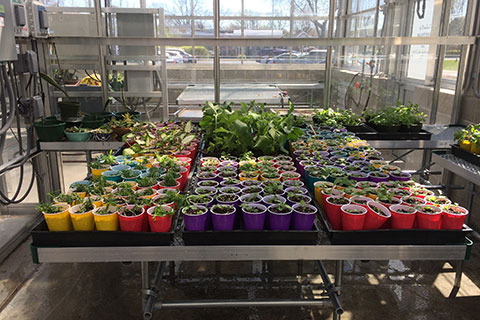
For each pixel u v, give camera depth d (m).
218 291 2.51
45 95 3.63
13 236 3.08
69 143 3.12
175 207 1.72
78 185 1.86
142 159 2.37
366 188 1.89
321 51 3.82
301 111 3.97
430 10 3.67
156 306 1.96
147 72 3.72
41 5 3.19
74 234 1.55
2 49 2.55
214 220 1.60
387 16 3.88
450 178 3.74
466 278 2.68
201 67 3.73
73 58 3.63
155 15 3.59
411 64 3.94
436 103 3.88
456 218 1.60
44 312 2.30
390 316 2.28
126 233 1.55
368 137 3.31
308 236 1.59
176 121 3.73
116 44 3.46
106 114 3.65
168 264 2.83
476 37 3.49
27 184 3.46
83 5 3.51
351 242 1.60
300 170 2.38
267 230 1.59
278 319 2.26
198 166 2.41
